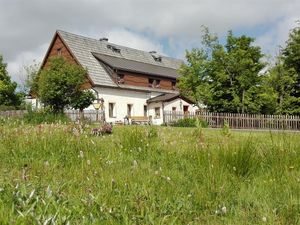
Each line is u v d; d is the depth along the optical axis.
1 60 55.41
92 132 9.46
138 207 3.37
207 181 4.27
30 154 5.86
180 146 6.95
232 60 30.03
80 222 2.93
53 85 31.12
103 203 3.35
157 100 46.97
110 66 45.34
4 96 52.91
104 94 43.41
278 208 3.61
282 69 31.06
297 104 31.42
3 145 6.41
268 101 30.33
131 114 46.59
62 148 6.05
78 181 4.30
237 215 3.49
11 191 3.43
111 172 4.70
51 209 3.04
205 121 28.75
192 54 36.78
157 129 9.38
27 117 19.42
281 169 4.86
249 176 4.70
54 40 47.50
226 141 6.48
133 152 6.30
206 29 31.34
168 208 3.51
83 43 48.78
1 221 2.51
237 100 29.98
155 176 4.55
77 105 33.19
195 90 36.50
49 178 4.37
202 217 3.45
